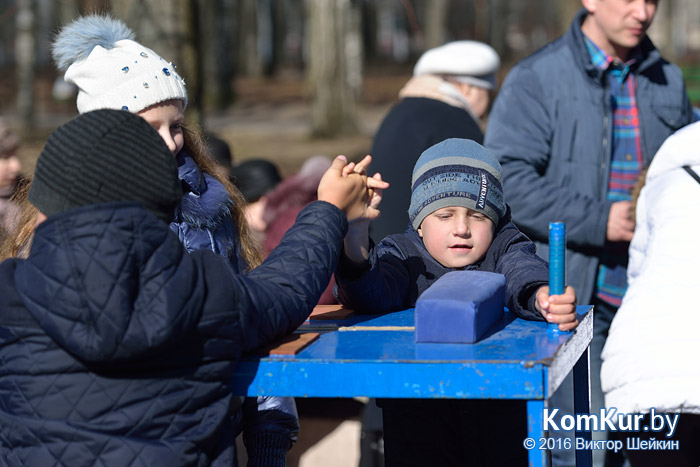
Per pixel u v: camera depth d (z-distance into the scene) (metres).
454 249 7.60
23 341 5.66
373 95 105.69
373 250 7.27
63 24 7.92
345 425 14.99
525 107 12.35
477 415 7.57
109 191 5.78
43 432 5.56
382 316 7.42
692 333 8.24
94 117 5.94
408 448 7.80
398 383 5.78
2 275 5.75
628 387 8.35
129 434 5.58
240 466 8.37
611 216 11.64
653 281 8.61
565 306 6.47
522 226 12.15
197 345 5.75
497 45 143.75
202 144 8.16
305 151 58.28
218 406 5.89
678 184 8.99
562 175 12.30
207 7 92.56
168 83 7.58
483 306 6.28
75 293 5.42
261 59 149.50
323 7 64.81
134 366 5.60
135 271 5.56
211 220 7.48
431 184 7.61
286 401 7.86
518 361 5.63
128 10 23.69
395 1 168.50
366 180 7.09
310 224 6.70
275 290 6.21
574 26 12.42
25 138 56.81
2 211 8.13
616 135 12.35
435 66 14.05
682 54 132.12
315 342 6.44
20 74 62.06
